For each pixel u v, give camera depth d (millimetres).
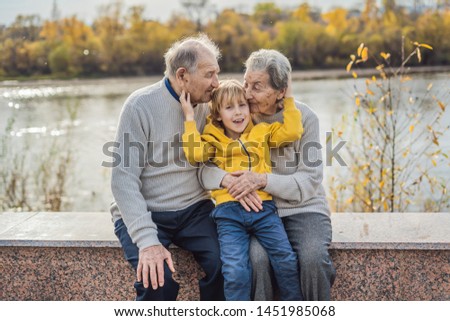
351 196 6164
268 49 3617
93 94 19500
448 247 3588
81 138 11125
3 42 18469
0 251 3824
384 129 5879
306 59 22469
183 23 24891
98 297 3814
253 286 3387
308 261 3377
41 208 7191
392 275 3680
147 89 3568
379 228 3869
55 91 19891
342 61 22047
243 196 3463
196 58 3439
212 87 3496
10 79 18781
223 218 3490
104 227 3973
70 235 3828
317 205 3660
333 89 17125
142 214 3381
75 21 23516
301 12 22500
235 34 24031
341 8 21625
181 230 3602
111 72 24953
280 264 3361
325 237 3510
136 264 3408
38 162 8125
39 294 3848
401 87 5719
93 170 9039
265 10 23641
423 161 7008
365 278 3689
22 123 12164
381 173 5715
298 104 3705
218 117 3607
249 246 3443
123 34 25141
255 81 3516
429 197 6352
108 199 8023
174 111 3531
